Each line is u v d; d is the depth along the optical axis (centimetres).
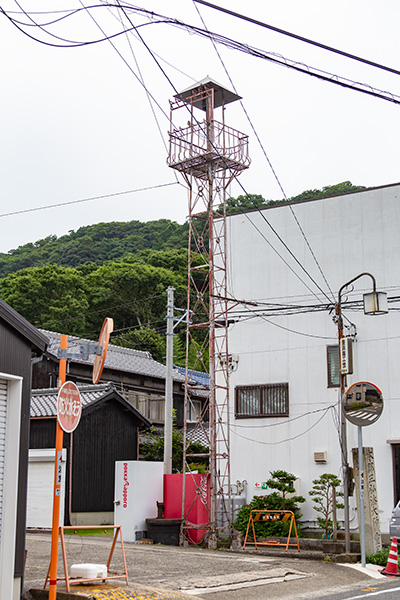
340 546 1545
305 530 1997
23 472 1026
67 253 6362
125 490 1938
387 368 1969
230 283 2261
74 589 1007
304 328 2123
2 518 994
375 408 1465
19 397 1030
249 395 2181
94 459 2562
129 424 2758
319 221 2148
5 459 1013
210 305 1912
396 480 1912
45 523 2377
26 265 6388
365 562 1462
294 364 2122
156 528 1889
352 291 2056
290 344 2138
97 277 4844
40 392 2733
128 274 4788
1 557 980
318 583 1262
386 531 1889
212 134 1886
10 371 1018
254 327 2206
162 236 6412
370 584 1272
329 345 2072
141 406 3325
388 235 2033
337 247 2106
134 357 3759
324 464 2019
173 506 1958
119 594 984
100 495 2564
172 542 1867
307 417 2072
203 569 1352
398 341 1967
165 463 2138
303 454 2058
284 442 2094
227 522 1931
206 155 1842
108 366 3266
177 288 4866
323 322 2094
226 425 2200
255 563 1455
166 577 1239
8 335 1021
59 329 4425
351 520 1917
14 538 988
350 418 1483
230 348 2236
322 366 2073
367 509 1559
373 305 1516
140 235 6625
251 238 2255
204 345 2267
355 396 1473
